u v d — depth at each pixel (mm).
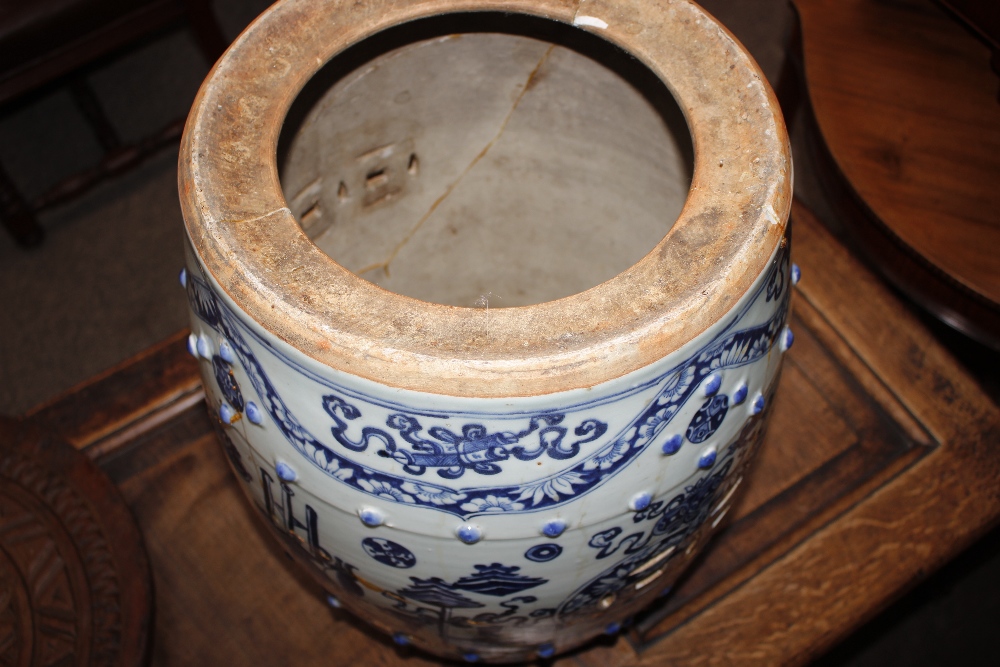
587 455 428
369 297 414
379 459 432
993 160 876
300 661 697
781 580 713
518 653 613
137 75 1581
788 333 518
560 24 582
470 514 444
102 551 669
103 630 642
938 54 947
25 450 704
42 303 1386
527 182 719
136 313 1372
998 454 759
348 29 531
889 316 820
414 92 627
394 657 699
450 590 492
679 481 472
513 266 786
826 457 769
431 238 748
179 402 774
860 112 908
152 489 750
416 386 397
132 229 1444
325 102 580
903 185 863
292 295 414
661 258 424
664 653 691
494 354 395
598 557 484
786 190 453
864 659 1120
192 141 468
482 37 606
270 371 433
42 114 1558
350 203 672
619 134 644
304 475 466
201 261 438
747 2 1591
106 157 1388
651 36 518
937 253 826
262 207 448
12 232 1390
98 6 1180
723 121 478
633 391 413
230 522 740
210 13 1302
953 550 723
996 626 1134
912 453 762
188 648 699
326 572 540
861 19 975
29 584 659
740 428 492
